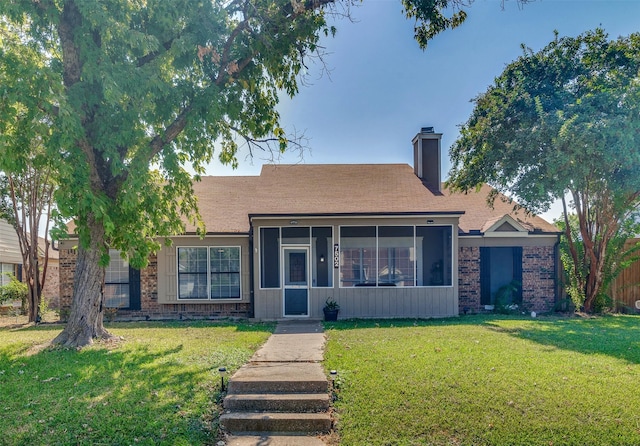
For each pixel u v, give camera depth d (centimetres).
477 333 905
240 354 727
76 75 744
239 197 1592
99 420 469
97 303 852
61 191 655
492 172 1245
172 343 827
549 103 1112
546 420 457
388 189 1467
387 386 552
